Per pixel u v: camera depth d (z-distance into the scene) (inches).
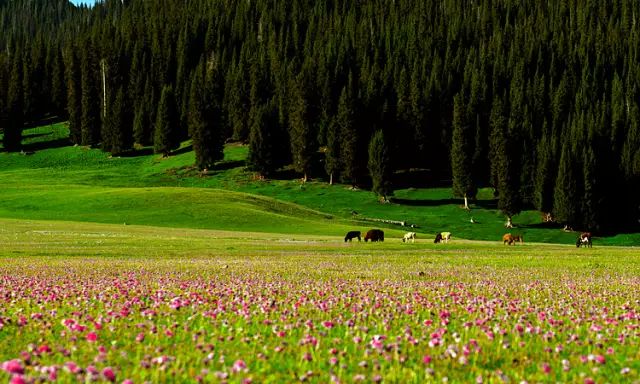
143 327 669.9
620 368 508.7
